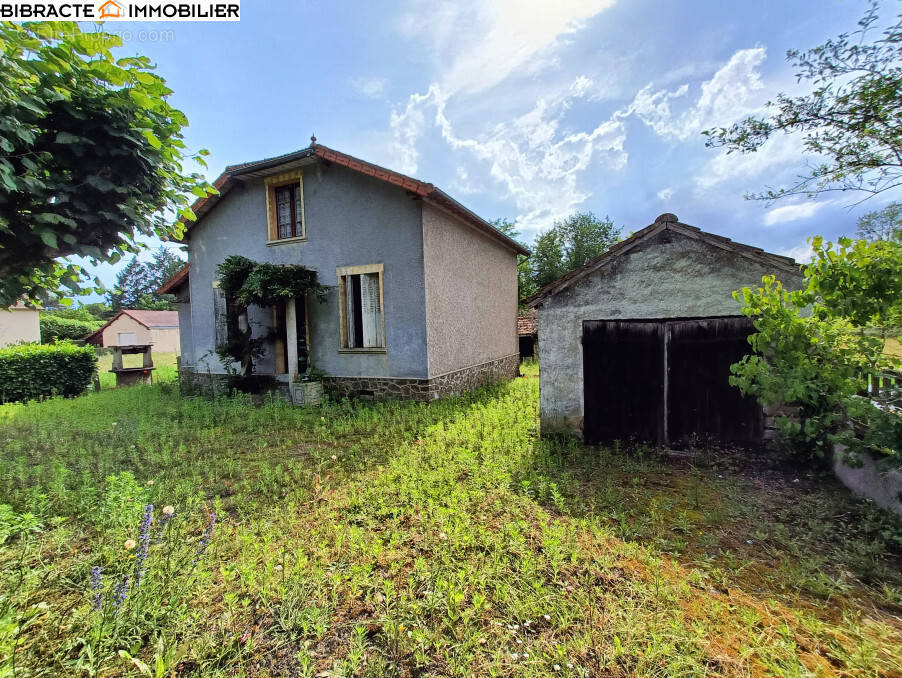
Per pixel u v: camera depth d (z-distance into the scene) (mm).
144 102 2801
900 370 3656
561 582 2777
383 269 9031
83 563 2932
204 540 2832
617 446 5574
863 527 3371
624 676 2068
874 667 2102
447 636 2324
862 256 3549
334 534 3459
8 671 1911
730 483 4508
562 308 5992
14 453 5906
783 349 4016
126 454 5715
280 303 10477
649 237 5496
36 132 2531
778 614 2527
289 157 9180
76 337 32562
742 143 5344
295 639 2328
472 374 11062
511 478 4578
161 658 1956
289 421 7688
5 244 2602
